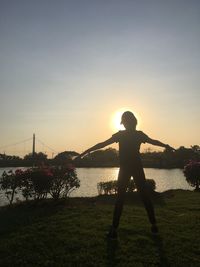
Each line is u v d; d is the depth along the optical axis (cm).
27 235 258
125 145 241
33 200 504
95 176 1733
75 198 535
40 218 328
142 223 294
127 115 250
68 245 229
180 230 272
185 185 1213
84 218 319
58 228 278
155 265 196
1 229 288
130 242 235
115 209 242
